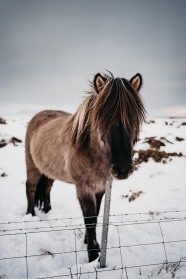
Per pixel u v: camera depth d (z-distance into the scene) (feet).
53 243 11.85
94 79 8.67
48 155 12.75
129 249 11.03
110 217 14.80
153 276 8.71
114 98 7.99
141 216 14.74
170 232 12.51
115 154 7.83
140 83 9.11
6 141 36.40
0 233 12.78
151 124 56.70
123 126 7.82
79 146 9.82
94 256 10.14
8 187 20.81
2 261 10.30
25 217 14.61
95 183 10.32
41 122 15.42
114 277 8.72
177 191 18.84
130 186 20.70
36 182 15.37
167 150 32.60
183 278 8.50
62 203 17.60
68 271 9.37
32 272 9.65
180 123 57.82
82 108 9.94
